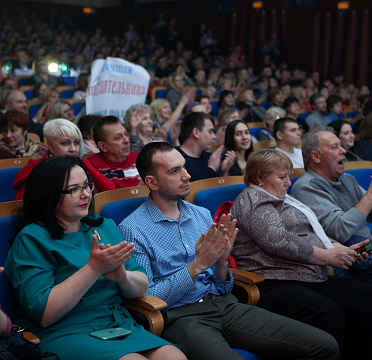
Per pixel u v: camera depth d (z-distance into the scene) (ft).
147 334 6.99
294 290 8.76
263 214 9.01
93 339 6.68
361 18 49.75
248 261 9.22
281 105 27.96
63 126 10.74
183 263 8.20
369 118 14.75
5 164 11.69
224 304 8.14
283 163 9.38
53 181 7.01
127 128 15.07
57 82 33.09
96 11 69.51
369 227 11.22
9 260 6.97
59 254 6.91
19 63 38.40
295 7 53.47
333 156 10.82
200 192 10.04
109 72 17.29
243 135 14.19
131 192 9.46
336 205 10.68
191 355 7.42
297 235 9.22
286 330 7.77
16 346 6.06
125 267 7.52
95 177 11.20
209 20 59.88
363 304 9.06
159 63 44.80
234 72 42.86
